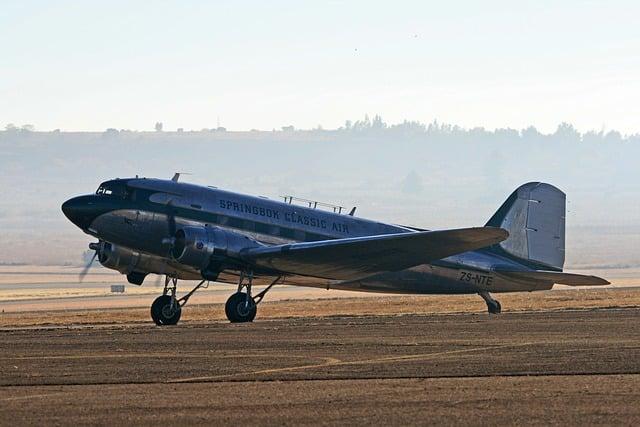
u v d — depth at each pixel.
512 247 81.94
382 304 112.25
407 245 69.19
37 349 46.62
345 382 34.94
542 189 82.75
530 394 31.91
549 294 126.38
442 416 28.69
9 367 39.81
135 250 71.62
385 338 50.56
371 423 27.91
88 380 36.06
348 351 44.41
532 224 82.50
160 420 28.50
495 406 30.03
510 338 49.47
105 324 76.94
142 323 78.12
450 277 80.19
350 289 79.12
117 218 70.19
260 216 74.50
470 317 69.00
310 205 78.69
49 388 34.34
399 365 39.16
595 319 62.69
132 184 71.25
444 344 46.88
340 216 78.62
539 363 38.94
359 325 61.31
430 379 35.38
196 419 28.59
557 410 29.28
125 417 28.97
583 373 36.09
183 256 69.25
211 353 44.16
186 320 85.94
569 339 48.44
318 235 76.75
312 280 75.56
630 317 64.75
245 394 32.56
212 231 70.31
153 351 45.22
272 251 70.12
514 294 127.19
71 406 30.72
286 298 148.88
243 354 43.62
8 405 31.00
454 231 66.19
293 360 41.19
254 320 74.62
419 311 97.25
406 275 79.00
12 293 182.38
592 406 29.78
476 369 37.59
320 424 27.83
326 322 66.88
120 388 34.19
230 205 73.62
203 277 70.69
